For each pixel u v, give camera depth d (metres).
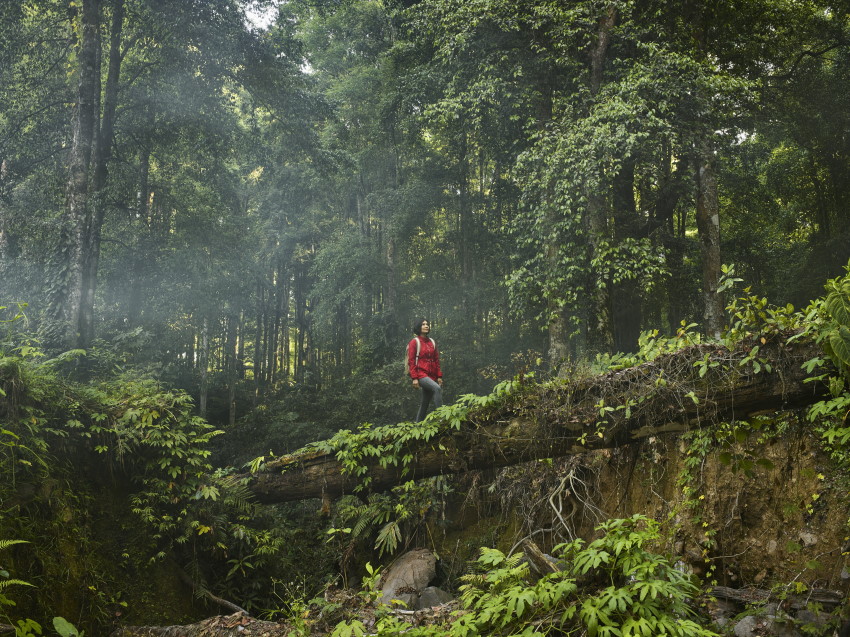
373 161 25.89
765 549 6.73
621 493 8.45
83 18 14.16
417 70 18.47
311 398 19.53
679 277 17.59
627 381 6.60
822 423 6.20
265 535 9.18
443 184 24.34
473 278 24.44
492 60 14.85
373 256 25.59
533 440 7.25
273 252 28.66
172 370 17.42
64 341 11.65
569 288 13.20
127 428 8.23
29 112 17.09
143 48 18.53
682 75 13.18
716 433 6.23
